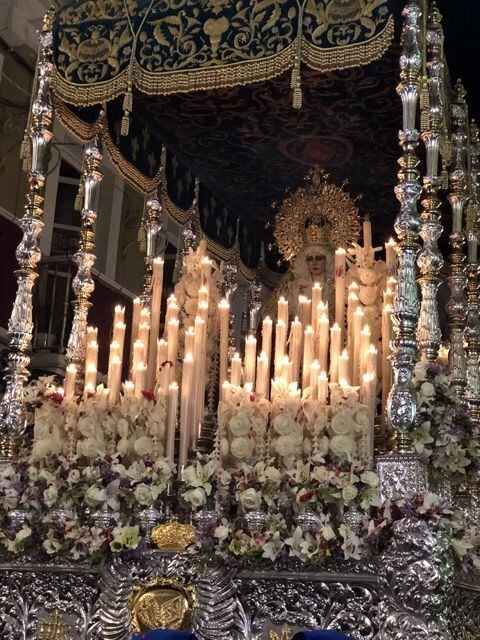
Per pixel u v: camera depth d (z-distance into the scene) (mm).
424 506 5078
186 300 7449
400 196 5695
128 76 6539
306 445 5672
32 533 5816
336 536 5266
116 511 5641
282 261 9172
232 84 6305
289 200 8555
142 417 6102
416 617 4980
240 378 6328
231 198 9125
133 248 14680
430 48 6402
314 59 6051
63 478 5875
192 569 5488
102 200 14180
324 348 6633
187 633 4934
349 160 8148
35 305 13188
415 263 6082
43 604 5734
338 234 8305
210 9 6477
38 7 12773
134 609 5480
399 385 5387
